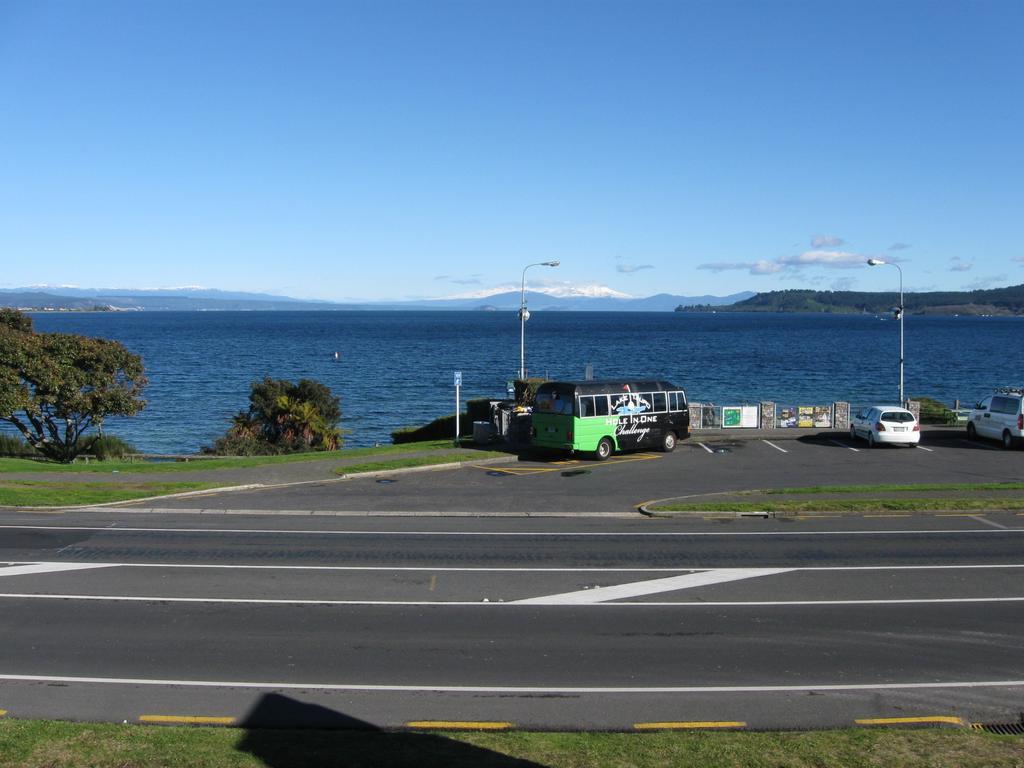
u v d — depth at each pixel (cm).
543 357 11544
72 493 2283
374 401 6744
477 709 954
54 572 1527
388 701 973
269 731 871
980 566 1600
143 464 2877
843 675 1060
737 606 1343
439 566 1586
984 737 862
